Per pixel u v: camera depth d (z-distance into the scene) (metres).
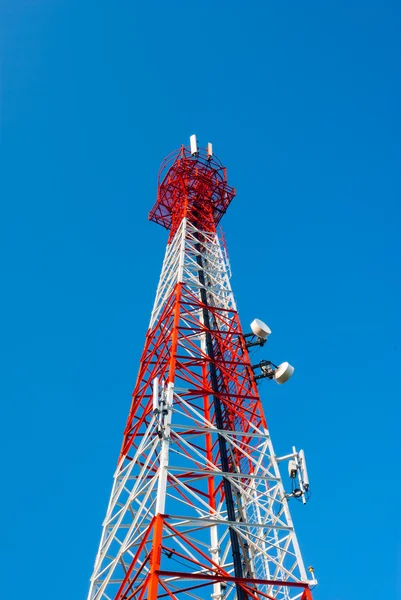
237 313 37.50
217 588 27.64
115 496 29.14
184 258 40.38
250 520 28.11
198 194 50.22
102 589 24.56
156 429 26.67
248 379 33.31
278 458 28.52
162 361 33.53
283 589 23.97
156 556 20.50
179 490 30.72
